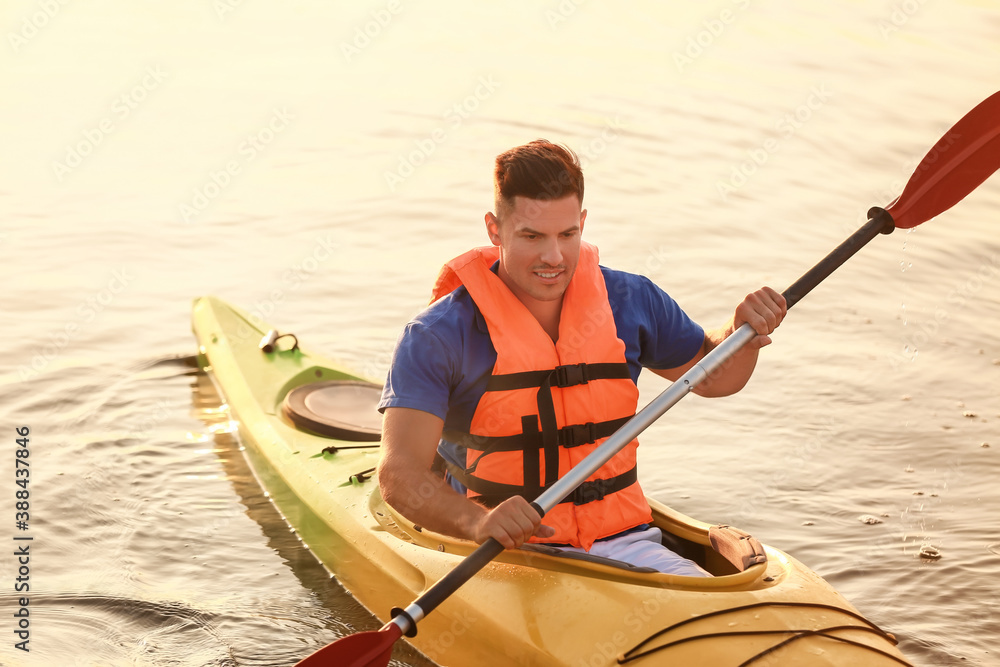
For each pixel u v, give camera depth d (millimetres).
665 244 22969
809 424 15547
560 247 8312
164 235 23344
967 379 16859
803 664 7746
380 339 18266
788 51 37438
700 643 7895
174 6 44750
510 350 8586
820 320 19312
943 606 11008
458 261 8797
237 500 13398
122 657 10133
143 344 18031
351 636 7703
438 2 45688
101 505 13156
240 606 11062
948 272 21375
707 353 9547
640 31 40906
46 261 21594
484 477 8883
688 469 14320
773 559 9047
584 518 8859
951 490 13586
